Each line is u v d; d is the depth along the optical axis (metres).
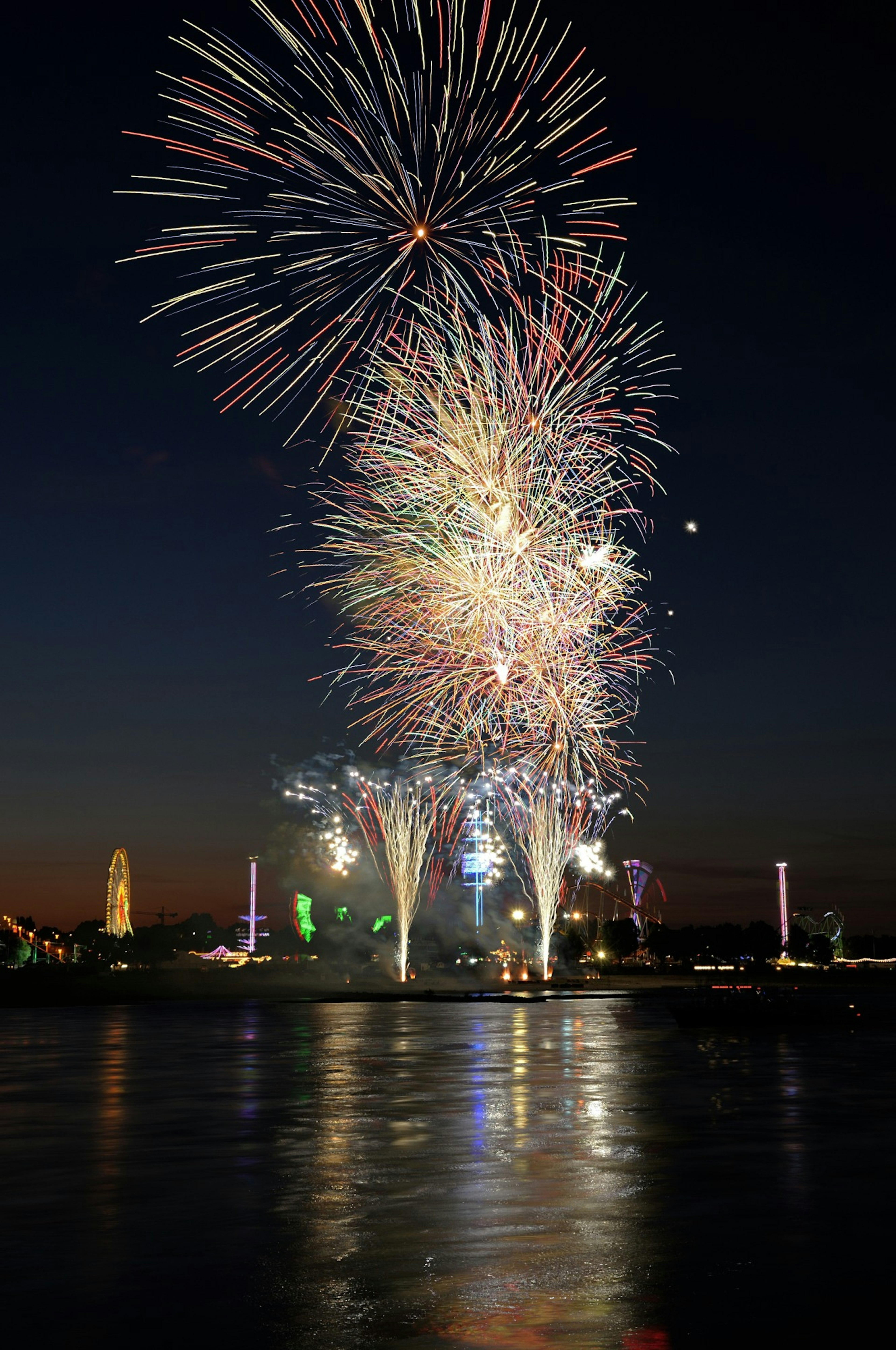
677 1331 12.77
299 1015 80.25
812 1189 20.38
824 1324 12.96
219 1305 13.80
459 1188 20.69
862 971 186.88
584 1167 22.62
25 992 105.88
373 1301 13.94
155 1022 72.88
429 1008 90.31
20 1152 24.56
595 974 176.00
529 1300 13.95
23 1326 13.05
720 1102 32.53
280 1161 23.39
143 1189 20.62
